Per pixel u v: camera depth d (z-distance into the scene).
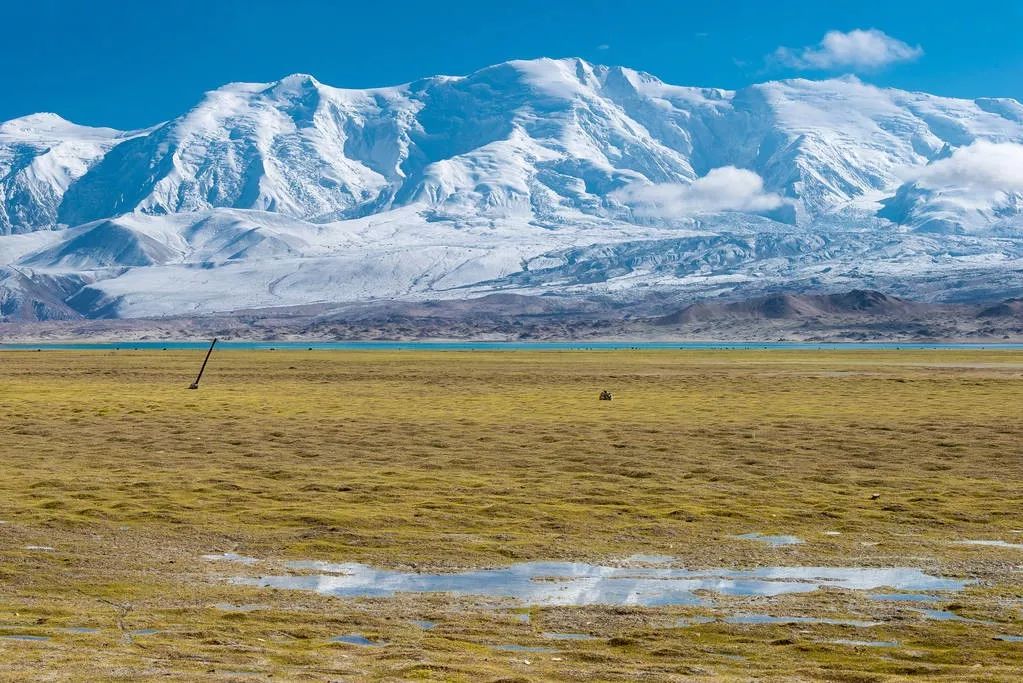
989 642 33.44
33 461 75.06
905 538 49.75
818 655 32.06
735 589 40.66
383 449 82.38
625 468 71.62
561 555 46.28
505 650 32.50
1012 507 57.03
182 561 44.62
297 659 30.55
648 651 32.41
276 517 53.78
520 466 73.06
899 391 153.00
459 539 49.09
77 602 37.72
